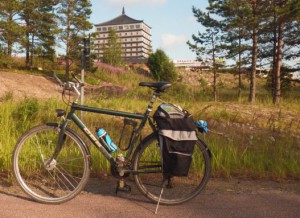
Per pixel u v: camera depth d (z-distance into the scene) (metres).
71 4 26.28
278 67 15.98
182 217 3.16
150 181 3.77
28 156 4.02
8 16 24.56
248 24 16.06
